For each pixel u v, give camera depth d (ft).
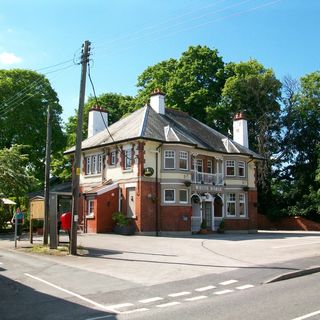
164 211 110.01
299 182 162.40
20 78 157.69
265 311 30.50
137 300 35.68
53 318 30.25
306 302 33.22
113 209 112.37
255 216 135.03
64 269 51.26
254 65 173.78
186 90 166.20
